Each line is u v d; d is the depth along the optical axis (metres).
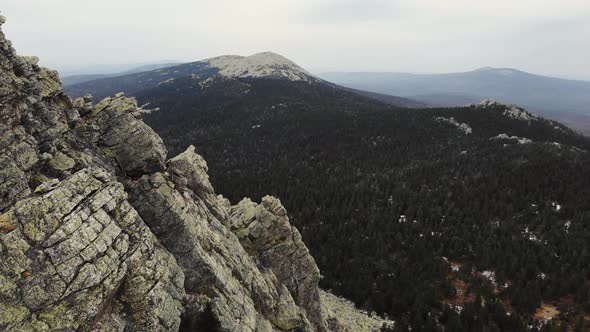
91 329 17.23
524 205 100.38
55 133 26.19
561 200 100.31
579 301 63.00
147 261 21.02
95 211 20.12
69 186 20.05
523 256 75.94
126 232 21.17
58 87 29.12
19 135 22.91
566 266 71.94
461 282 72.94
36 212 18.34
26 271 16.88
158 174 28.52
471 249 84.00
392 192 122.38
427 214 102.69
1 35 25.03
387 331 58.72
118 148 29.64
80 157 26.48
